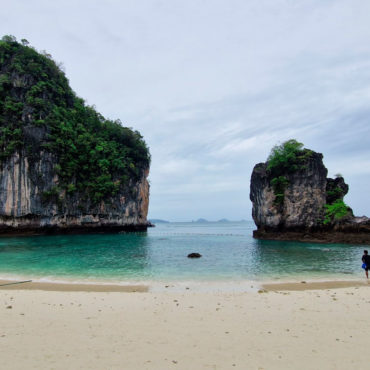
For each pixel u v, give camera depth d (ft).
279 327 24.17
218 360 17.95
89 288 41.55
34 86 171.32
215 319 26.37
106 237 153.58
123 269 58.39
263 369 16.81
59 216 168.66
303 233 131.64
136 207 214.90
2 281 46.78
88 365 17.07
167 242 126.62
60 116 180.34
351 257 77.00
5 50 180.45
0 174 150.41
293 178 135.64
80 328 23.80
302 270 57.41
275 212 140.26
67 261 69.56
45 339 21.24
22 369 16.43
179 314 27.99
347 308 30.01
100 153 196.13
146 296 35.60
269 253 85.97
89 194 182.09
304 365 17.34
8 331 22.90
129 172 209.97
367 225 122.21
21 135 155.74
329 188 146.20
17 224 153.89
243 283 45.14
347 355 18.71
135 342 20.80
